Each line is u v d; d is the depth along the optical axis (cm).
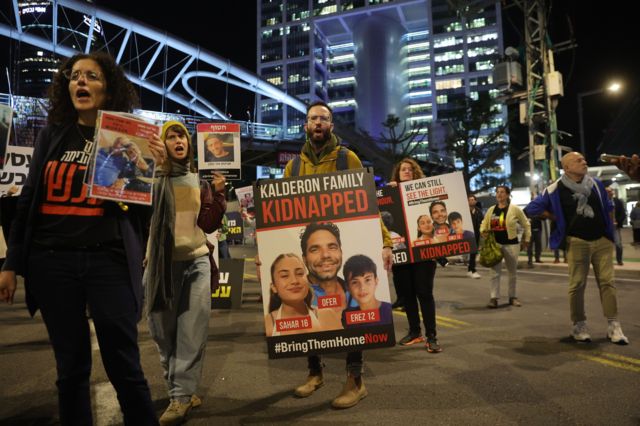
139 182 211
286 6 14975
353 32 13262
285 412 293
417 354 430
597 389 326
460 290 865
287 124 14138
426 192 500
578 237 468
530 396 314
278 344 283
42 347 472
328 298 288
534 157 1586
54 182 207
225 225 784
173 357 294
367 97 12538
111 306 207
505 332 512
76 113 229
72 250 204
